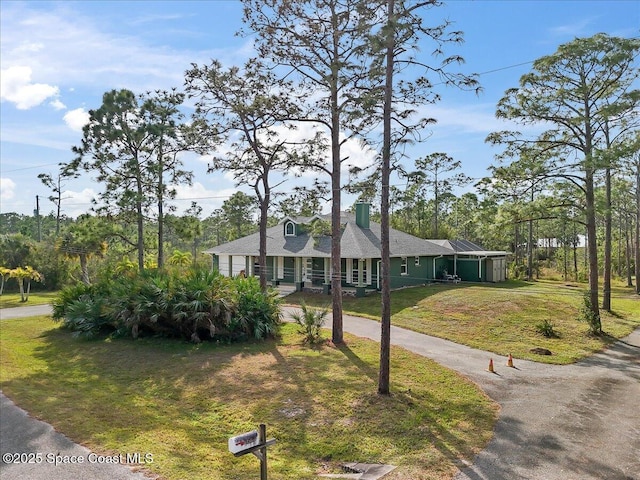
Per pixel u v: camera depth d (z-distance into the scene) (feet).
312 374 43.42
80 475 23.58
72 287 70.79
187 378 42.52
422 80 40.65
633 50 60.29
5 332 64.18
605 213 65.82
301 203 65.26
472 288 98.32
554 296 87.25
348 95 48.44
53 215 192.03
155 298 56.65
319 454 28.35
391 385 40.24
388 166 38.19
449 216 195.31
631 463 27.32
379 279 96.27
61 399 36.01
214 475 24.34
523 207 68.54
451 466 26.71
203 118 65.10
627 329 68.49
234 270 119.14
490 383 43.06
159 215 85.81
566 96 65.98
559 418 34.53
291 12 52.34
